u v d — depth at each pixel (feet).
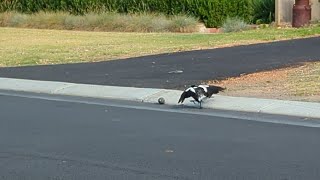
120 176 29.96
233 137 37.93
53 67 73.05
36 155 34.14
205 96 47.24
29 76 66.44
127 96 53.93
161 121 43.42
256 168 30.91
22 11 152.97
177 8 130.21
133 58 78.59
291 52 78.64
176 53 81.87
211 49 84.79
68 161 32.81
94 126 41.83
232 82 58.54
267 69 65.62
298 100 49.29
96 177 29.84
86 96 55.67
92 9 140.77
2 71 70.90
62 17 136.56
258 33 102.32
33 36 115.65
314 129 40.24
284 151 34.19
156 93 53.83
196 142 36.70
